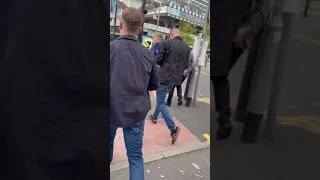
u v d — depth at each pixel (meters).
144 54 1.45
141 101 1.44
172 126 2.80
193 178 2.21
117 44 1.38
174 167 2.37
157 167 2.34
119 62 1.35
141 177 1.58
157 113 3.42
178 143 2.89
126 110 1.39
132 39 1.41
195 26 22.52
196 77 4.68
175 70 2.85
